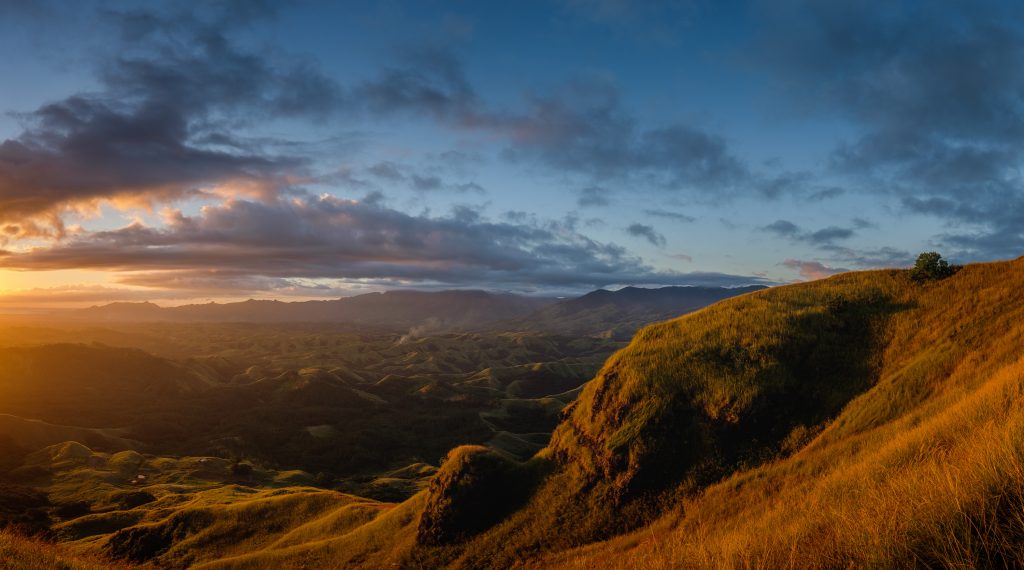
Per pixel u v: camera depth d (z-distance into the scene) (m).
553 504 34.78
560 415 41.34
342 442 180.88
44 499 110.38
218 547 56.78
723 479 28.44
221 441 181.12
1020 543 4.67
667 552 8.16
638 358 38.41
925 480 6.58
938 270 37.16
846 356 32.34
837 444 25.22
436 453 172.25
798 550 6.49
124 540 61.38
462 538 36.41
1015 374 14.30
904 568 5.12
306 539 52.50
